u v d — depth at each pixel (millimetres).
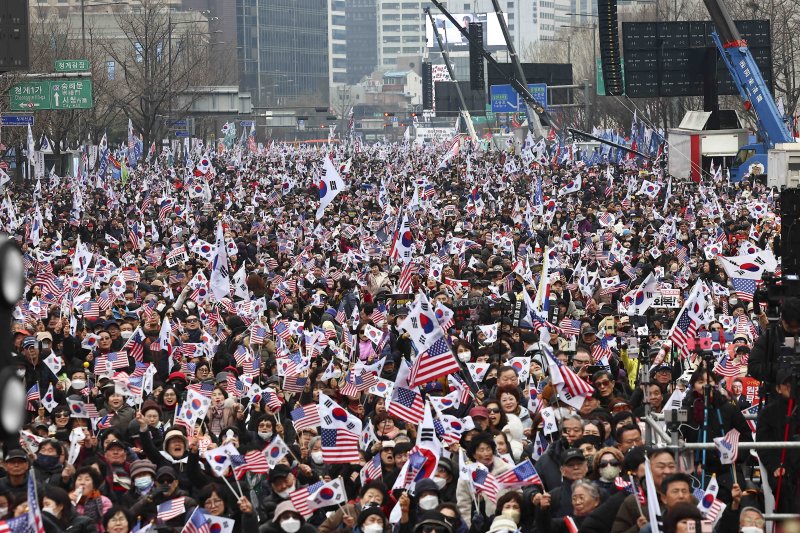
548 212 83375
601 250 61844
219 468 23734
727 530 22172
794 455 21047
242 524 22484
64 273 56719
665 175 133250
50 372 36500
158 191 120062
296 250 69812
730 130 131500
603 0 124062
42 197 113625
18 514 21281
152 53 184000
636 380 33188
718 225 71625
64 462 26562
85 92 106375
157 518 23391
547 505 21641
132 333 40500
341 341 41656
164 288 51344
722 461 20297
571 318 43469
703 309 34219
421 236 74000
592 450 23938
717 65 130875
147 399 30703
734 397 29875
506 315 41000
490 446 24141
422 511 21625
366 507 21812
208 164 108500
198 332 41094
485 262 59000
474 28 146125
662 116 187750
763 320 39250
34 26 179125
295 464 25984
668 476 18719
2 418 10977
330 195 71875
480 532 23172
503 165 155375
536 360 32750
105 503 23703
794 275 23641
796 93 159125
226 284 49000
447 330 39125
